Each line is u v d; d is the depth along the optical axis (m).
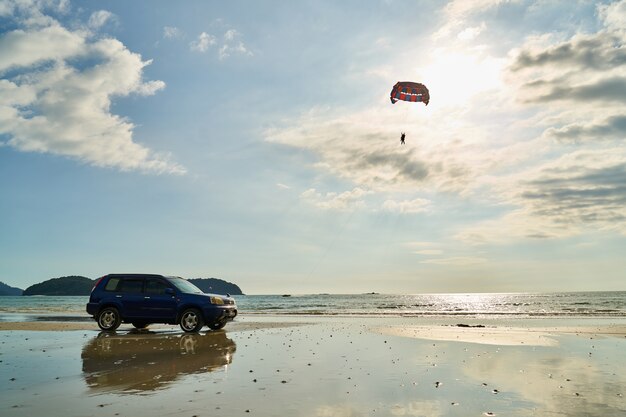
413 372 7.68
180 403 5.44
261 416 4.86
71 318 26.34
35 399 5.66
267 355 9.77
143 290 16.20
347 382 6.78
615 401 5.58
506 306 77.50
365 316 32.28
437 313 40.44
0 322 21.00
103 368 8.00
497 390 6.23
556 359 9.33
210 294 16.47
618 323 21.53
